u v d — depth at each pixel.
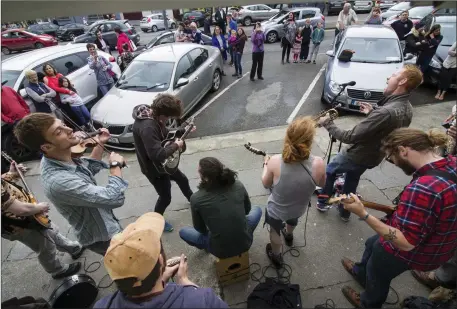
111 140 4.94
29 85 4.88
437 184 1.40
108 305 1.15
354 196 1.60
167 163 2.68
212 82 7.29
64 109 5.40
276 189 2.16
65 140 1.74
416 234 1.44
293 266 2.70
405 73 2.21
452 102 5.93
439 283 2.15
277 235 2.46
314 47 9.36
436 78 6.23
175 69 5.80
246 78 8.50
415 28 6.24
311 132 1.92
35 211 2.00
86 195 1.78
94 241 2.06
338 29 9.52
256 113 6.22
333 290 2.47
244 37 8.25
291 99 6.81
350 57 5.95
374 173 3.88
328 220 3.18
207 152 4.70
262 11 16.66
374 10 8.73
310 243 2.93
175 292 1.18
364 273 2.35
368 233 3.01
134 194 3.85
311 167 2.06
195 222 2.25
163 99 2.48
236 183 2.20
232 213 2.10
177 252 2.94
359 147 2.57
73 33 17.34
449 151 2.00
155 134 2.51
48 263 2.50
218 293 2.50
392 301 2.34
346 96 5.52
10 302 1.81
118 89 5.66
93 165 2.20
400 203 1.51
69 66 6.13
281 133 5.13
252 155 4.54
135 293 1.12
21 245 3.09
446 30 6.65
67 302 2.19
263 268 2.70
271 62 10.02
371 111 2.48
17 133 1.68
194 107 6.75
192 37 9.54
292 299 2.11
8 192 1.92
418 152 1.50
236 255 2.30
